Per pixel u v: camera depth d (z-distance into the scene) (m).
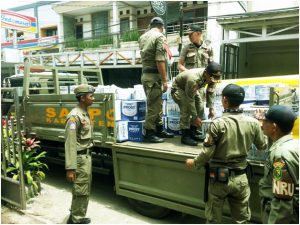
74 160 3.33
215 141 2.52
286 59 10.31
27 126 5.10
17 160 4.02
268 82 3.56
